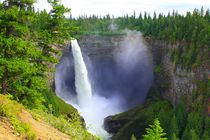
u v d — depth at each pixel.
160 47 151.25
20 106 20.62
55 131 20.62
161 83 144.50
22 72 28.48
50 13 37.53
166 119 111.25
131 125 121.81
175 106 129.50
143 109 134.25
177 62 133.25
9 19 27.67
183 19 155.12
